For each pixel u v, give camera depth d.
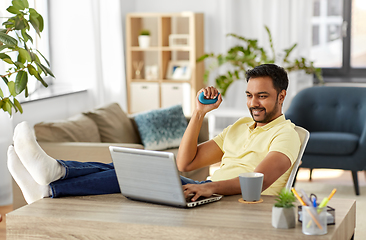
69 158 2.95
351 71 5.62
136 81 5.39
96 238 1.46
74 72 4.83
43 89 4.58
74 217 1.50
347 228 1.51
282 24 5.36
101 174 1.84
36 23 2.17
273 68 1.87
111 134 3.53
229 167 1.94
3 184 3.51
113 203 1.64
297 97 4.17
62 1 4.75
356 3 5.53
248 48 4.77
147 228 1.41
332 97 4.11
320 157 3.80
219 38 5.59
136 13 5.29
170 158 1.49
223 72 5.54
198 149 2.09
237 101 5.64
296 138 1.84
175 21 5.66
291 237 1.30
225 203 1.60
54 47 4.82
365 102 3.99
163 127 3.79
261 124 1.95
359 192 3.79
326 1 5.57
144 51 5.77
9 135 3.47
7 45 2.06
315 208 1.30
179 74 5.41
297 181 4.23
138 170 1.61
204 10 5.61
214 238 1.35
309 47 5.37
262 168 1.71
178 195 1.54
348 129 4.04
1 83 3.30
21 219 1.53
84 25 4.77
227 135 2.06
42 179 1.75
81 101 4.70
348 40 5.56
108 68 5.11
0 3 3.30
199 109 1.99
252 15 5.48
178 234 1.38
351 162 3.73
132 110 5.41
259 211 1.50
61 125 3.14
